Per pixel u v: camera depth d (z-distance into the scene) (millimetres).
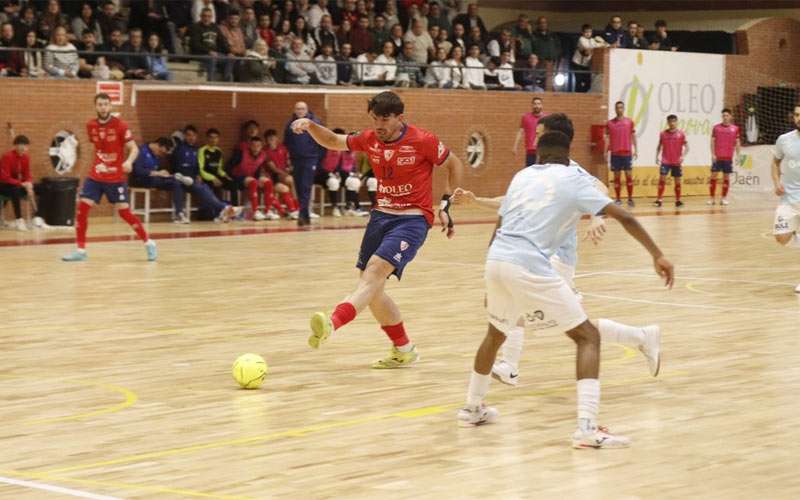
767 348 11648
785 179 16312
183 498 6492
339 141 10328
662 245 23062
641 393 9469
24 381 9875
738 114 40125
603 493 6645
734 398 9273
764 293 16031
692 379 10047
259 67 28766
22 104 25375
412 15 34156
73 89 26109
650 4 43312
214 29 28625
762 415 8656
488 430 8203
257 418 8555
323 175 28797
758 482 6863
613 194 36781
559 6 42969
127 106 26906
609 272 18531
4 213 25438
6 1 27297
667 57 38125
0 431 8109
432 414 8719
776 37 41062
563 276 9531
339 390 9578
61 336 12148
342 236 24203
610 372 10359
